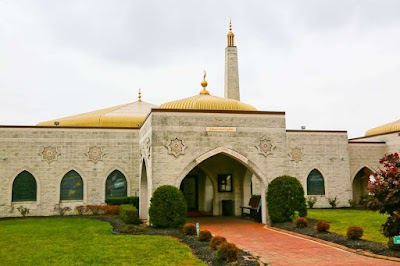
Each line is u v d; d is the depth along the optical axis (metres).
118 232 15.43
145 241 13.12
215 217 22.31
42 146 24.44
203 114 18.17
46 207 24.03
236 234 15.52
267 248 12.35
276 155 18.72
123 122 28.72
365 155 29.64
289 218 17.50
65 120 30.56
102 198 24.80
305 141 28.06
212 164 23.70
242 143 18.42
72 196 24.52
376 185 10.70
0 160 23.81
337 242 12.73
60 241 13.39
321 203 27.69
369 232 14.38
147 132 19.41
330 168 28.19
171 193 16.59
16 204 23.70
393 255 10.45
